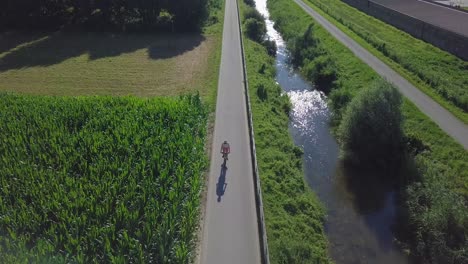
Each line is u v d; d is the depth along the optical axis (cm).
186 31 6956
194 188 2430
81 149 2889
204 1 6894
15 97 3800
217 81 4591
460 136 3466
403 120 3347
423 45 5656
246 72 4759
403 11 6781
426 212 2677
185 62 5434
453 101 4025
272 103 4256
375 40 5912
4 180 2503
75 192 2345
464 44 5034
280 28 7675
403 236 2672
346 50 5722
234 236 2262
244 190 2659
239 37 6462
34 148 2864
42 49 6034
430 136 3516
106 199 2303
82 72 5109
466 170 3081
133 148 2862
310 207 2788
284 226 2448
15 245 1995
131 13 7125
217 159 3002
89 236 2055
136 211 2197
